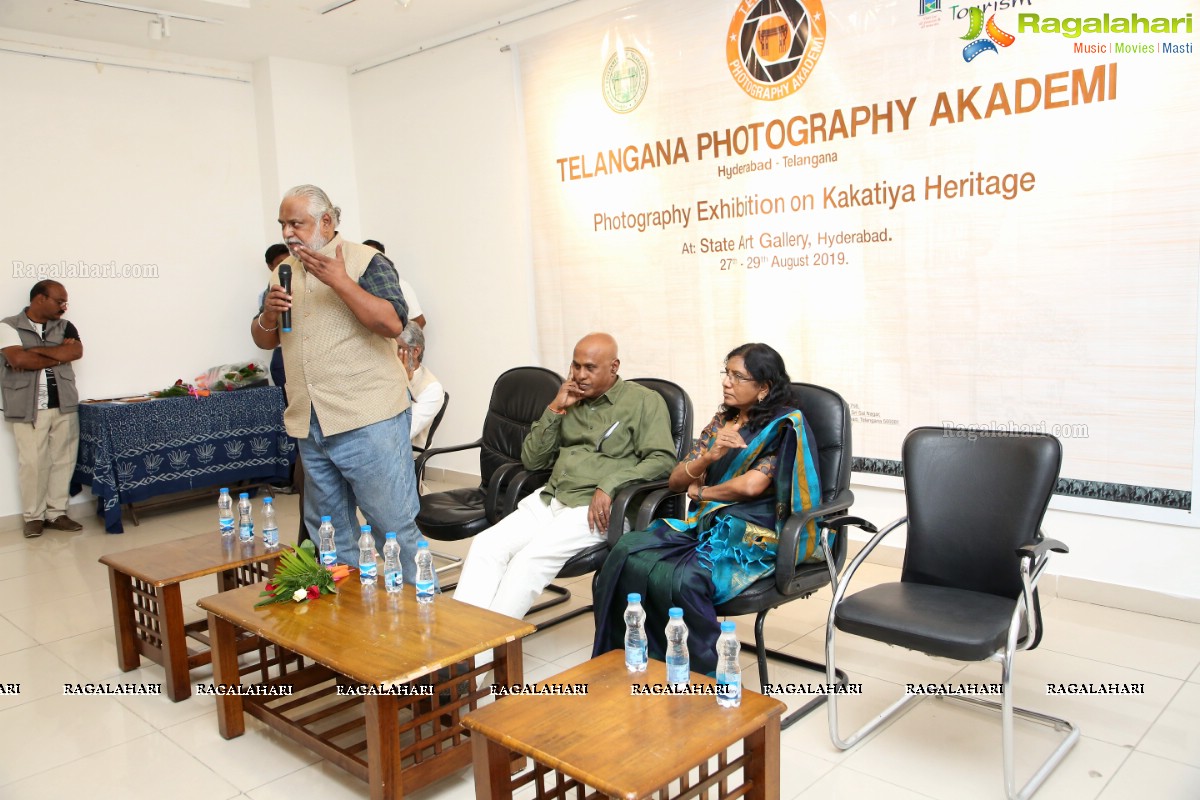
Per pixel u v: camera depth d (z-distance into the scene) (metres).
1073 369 3.19
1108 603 3.21
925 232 3.48
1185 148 2.87
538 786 1.80
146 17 4.71
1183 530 3.03
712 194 4.12
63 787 2.27
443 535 3.22
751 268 4.04
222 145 5.70
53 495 4.94
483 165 5.19
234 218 5.78
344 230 5.99
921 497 2.47
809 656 2.92
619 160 4.47
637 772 1.53
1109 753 2.25
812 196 3.78
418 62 5.43
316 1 4.55
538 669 2.88
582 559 2.82
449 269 5.54
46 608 3.69
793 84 3.77
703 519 2.59
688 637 2.41
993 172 3.28
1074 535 3.27
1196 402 2.94
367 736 2.02
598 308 4.71
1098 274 3.09
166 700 2.79
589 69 4.52
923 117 3.43
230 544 3.12
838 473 2.59
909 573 2.47
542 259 4.95
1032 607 2.13
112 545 4.66
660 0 4.18
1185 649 2.85
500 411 3.62
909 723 2.46
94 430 4.84
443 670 2.36
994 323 3.35
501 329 5.28
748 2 3.87
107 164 5.23
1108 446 3.14
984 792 2.10
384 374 2.72
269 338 2.90
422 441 4.47
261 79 5.70
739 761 1.78
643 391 2.99
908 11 3.42
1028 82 3.16
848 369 3.78
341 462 2.74
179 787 2.26
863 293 3.69
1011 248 3.28
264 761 2.39
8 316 4.94
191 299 5.62
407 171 5.67
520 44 4.81
